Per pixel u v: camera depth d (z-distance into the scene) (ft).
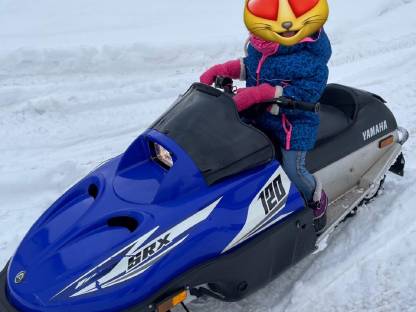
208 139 8.50
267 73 9.06
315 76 8.87
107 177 8.89
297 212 9.08
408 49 23.91
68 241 7.88
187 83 20.93
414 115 17.11
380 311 9.34
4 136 16.80
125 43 23.97
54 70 21.89
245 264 8.32
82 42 25.18
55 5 31.40
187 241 7.70
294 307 9.45
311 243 9.49
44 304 7.09
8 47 24.14
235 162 8.48
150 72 22.44
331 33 26.37
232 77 10.22
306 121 9.20
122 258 7.41
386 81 20.18
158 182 8.50
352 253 10.68
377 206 12.17
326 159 10.68
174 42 24.34
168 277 7.52
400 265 10.29
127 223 8.13
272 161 8.97
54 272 7.47
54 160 15.38
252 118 9.60
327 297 9.62
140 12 30.60
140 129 17.43
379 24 27.96
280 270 9.13
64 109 18.45
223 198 8.22
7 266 8.25
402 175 12.87
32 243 8.23
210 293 8.64
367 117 11.69
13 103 18.97
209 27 28.17
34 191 13.98
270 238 8.58
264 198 8.63
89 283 7.22
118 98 19.40
